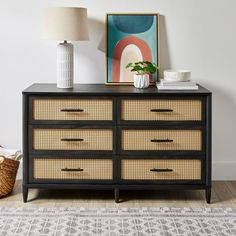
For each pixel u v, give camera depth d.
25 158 5.20
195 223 4.74
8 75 5.75
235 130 5.86
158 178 5.23
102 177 5.23
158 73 5.71
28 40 5.72
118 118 5.17
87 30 5.40
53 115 5.18
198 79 5.80
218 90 5.81
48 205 5.16
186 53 5.76
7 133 5.81
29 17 5.69
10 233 4.54
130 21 5.70
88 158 5.21
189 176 5.23
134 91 5.20
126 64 5.71
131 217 4.87
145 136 5.19
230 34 5.75
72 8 5.27
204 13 5.72
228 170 5.89
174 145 5.20
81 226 4.68
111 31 5.70
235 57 5.78
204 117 5.18
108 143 5.20
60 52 5.36
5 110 5.79
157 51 5.71
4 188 5.31
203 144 5.20
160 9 5.71
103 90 5.26
